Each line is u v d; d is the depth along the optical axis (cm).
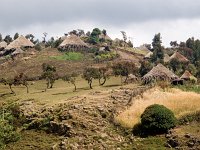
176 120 5316
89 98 6550
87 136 5409
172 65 11200
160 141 5022
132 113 5791
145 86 7112
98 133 5469
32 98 7488
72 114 5903
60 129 5678
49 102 6881
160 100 6031
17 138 5412
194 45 15800
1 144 4931
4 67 12419
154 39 16688
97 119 5803
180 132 5053
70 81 9231
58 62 12394
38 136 5709
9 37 18425
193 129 5100
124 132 5444
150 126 5228
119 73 9162
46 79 9731
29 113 6456
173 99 6034
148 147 4916
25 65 12350
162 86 6919
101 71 8944
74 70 11575
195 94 6372
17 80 9038
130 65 9388
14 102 7306
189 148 4700
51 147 5241
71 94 7594
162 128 5191
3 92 9156
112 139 5331
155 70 8369
